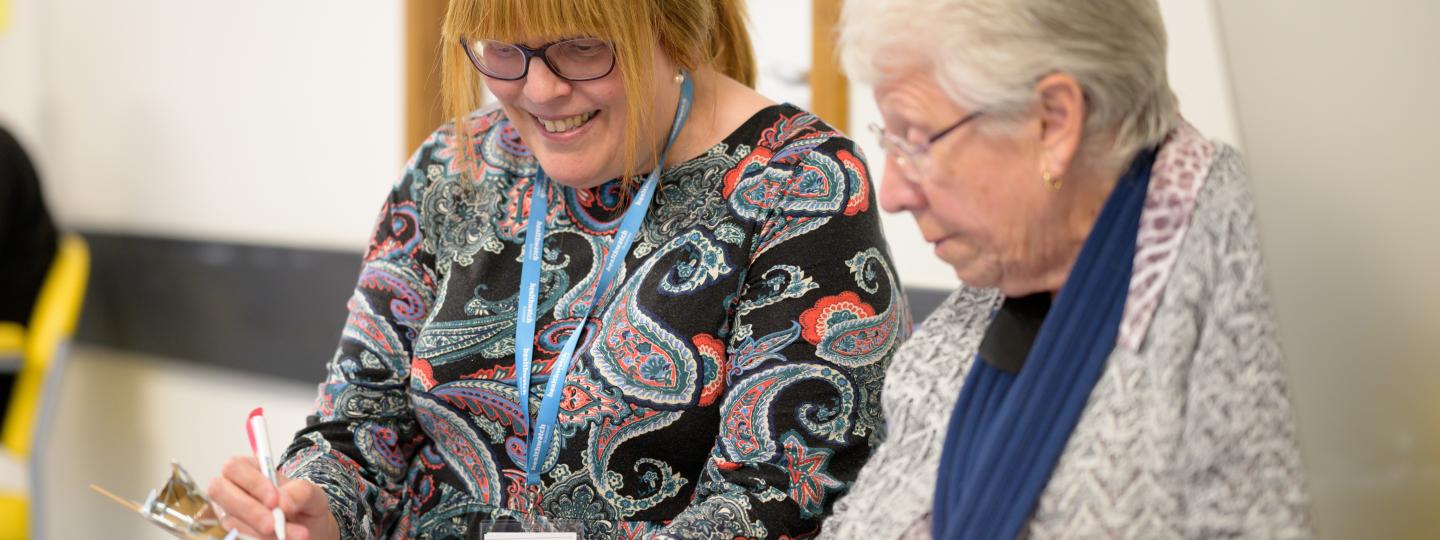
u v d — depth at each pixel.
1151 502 0.96
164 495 1.28
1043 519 1.00
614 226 1.49
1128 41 0.98
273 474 1.38
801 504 1.36
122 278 3.83
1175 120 1.03
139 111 3.77
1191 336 0.97
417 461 1.59
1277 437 0.93
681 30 1.43
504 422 1.50
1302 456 0.94
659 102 1.44
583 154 1.42
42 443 3.41
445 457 1.55
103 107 3.92
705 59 1.48
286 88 3.25
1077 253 1.04
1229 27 1.05
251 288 3.35
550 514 1.47
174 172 3.66
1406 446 1.02
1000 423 1.02
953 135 1.00
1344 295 1.02
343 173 3.10
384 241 1.62
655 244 1.46
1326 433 1.01
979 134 1.00
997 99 0.97
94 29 3.94
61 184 4.12
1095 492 0.98
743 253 1.42
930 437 1.13
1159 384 0.97
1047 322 1.02
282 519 1.35
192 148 3.58
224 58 3.44
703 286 1.42
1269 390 0.94
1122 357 0.99
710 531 1.30
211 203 3.52
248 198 3.40
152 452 3.80
